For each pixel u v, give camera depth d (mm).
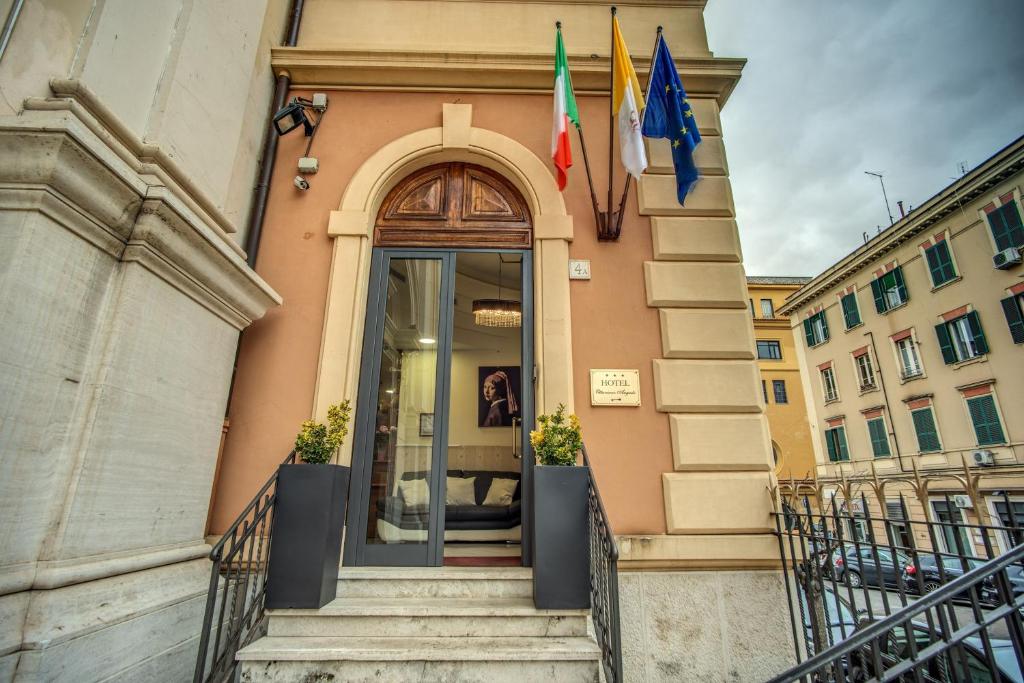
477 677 2553
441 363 4008
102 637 2244
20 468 2053
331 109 4559
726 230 4207
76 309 2336
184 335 3029
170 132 3025
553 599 2826
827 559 2973
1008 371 13320
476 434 7770
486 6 4918
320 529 2959
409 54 4508
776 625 3361
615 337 3965
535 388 3857
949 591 1796
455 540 4820
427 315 4148
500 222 4367
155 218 2613
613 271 4121
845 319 19219
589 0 4934
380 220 4367
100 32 2609
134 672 2428
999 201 13586
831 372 20016
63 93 2400
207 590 3039
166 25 3117
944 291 15219
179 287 2951
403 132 4492
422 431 3887
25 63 2293
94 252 2447
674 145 4027
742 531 3523
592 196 4070
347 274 4012
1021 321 13109
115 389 2465
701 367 3869
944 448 14836
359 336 3963
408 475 3793
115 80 2697
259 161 4336
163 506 2826
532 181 4293
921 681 1778
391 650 2566
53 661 1997
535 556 2887
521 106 4590
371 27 4852
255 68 4281
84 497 2275
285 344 3893
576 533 2904
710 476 3625
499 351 8148
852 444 18672
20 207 2139
